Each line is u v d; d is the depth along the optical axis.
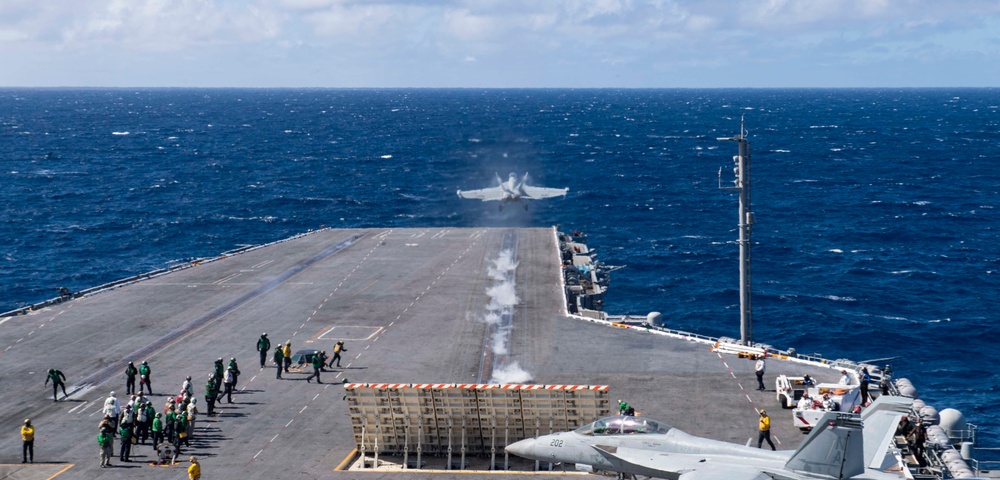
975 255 128.12
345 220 160.25
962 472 42.56
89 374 59.38
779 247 134.75
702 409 52.25
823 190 193.88
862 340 91.50
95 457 46.81
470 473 45.22
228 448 47.78
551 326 69.69
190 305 76.50
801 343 90.94
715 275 118.81
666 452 41.22
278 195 185.88
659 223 157.00
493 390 45.81
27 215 161.25
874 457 37.12
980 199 177.88
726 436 48.12
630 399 53.88
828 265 123.69
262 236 146.12
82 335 68.06
